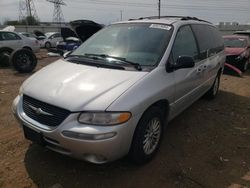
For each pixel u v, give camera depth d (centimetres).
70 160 395
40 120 347
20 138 459
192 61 413
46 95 346
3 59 1295
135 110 339
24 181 351
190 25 520
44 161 393
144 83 364
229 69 1146
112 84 351
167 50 421
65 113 328
